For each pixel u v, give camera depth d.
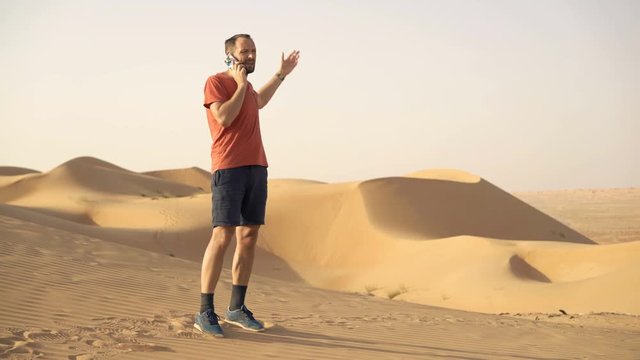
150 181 74.56
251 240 5.83
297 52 6.12
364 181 43.47
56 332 5.09
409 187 45.38
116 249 12.79
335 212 40.47
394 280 29.59
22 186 61.94
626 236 60.97
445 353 5.65
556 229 48.62
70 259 10.13
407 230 39.56
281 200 42.00
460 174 52.66
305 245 38.50
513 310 21.05
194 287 9.22
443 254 31.17
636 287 19.94
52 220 34.12
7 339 4.73
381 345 5.77
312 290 12.23
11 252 9.84
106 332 5.24
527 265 27.33
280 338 5.60
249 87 5.65
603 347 7.14
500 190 51.09
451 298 24.02
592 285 21.14
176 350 4.77
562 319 14.80
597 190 171.12
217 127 5.53
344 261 36.72
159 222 40.56
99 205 46.31
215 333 5.39
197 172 105.88
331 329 6.57
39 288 7.10
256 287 11.14
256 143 5.63
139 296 7.51
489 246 29.56
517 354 6.02
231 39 5.53
